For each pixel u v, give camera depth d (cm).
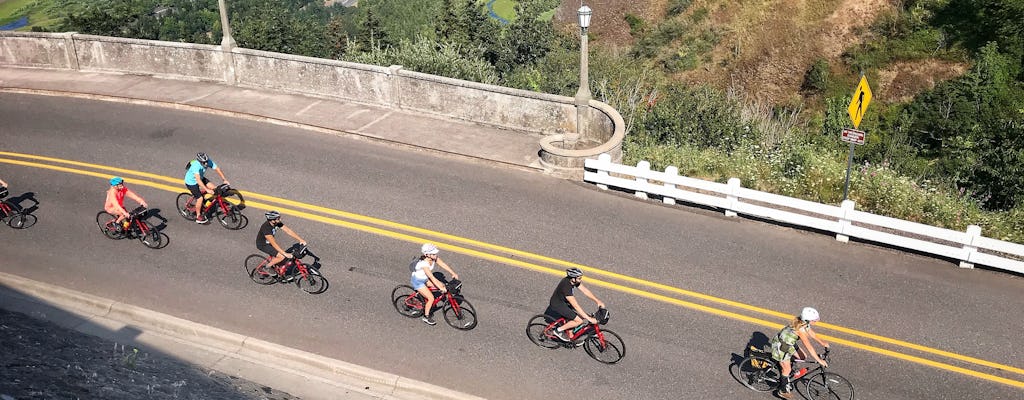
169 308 1253
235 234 1471
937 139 3397
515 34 3869
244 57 2170
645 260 1387
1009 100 3434
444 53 2627
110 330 1208
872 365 1124
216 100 2105
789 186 1789
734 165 1900
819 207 1455
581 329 1139
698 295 1285
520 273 1340
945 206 1700
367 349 1162
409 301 1211
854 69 4134
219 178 1680
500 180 1692
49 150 1828
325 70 2077
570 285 1098
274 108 2047
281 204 1576
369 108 2045
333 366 1127
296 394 1084
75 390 931
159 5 9219
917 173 3117
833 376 1050
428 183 1673
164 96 2134
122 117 2031
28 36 2341
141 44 2259
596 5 5653
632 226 1506
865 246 1448
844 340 1177
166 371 1080
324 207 1566
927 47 3947
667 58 4875
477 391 1078
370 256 1391
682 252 1416
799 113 4138
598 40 5338
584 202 1599
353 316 1234
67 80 2269
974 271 1371
